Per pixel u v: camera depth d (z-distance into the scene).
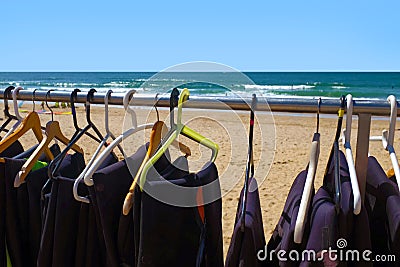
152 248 0.94
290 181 4.91
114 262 1.04
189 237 1.00
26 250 1.25
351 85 28.84
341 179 0.91
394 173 1.00
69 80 43.59
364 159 1.00
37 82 40.44
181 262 0.99
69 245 1.11
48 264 1.12
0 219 1.22
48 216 1.11
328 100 0.97
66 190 1.09
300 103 0.98
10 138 1.23
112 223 1.04
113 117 8.41
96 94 1.19
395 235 0.84
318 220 0.83
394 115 0.93
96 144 6.14
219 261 1.09
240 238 0.89
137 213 0.96
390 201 0.88
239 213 0.96
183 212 0.98
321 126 8.01
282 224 0.98
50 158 1.34
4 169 1.20
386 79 35.59
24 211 1.24
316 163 0.90
